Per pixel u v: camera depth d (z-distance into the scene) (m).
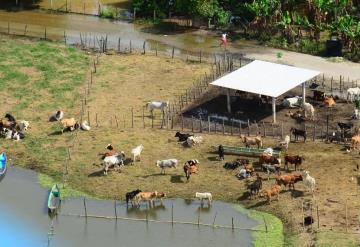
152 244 58.22
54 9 112.88
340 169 66.19
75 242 59.00
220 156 68.94
